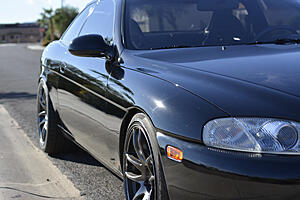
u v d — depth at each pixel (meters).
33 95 8.12
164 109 2.08
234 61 2.38
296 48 2.70
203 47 2.80
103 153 2.90
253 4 3.29
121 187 3.21
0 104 7.22
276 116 1.84
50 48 4.18
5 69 15.41
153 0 3.24
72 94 3.29
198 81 2.13
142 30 2.99
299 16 3.31
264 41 3.01
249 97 1.93
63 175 3.51
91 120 2.95
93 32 3.42
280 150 1.77
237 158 1.79
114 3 3.30
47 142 3.99
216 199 1.84
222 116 1.88
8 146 4.46
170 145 1.99
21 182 3.37
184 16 3.14
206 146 1.86
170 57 2.57
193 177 1.89
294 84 2.01
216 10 3.18
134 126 2.37
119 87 2.51
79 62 3.22
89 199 3.00
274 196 1.74
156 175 2.13
